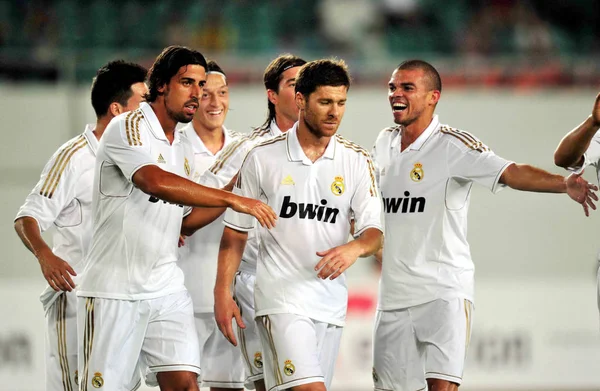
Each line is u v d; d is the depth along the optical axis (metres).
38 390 26.61
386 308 16.88
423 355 17.00
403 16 43.19
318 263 14.18
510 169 15.79
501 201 31.25
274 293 14.80
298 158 14.80
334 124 14.42
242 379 18.94
